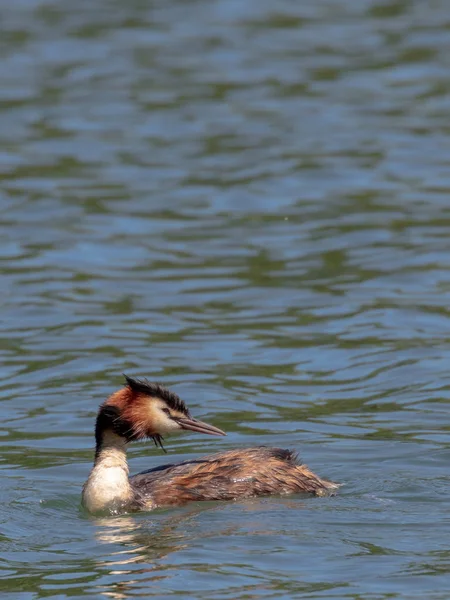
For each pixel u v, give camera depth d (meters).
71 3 37.62
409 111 27.88
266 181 23.78
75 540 11.07
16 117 27.80
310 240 20.84
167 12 36.53
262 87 29.78
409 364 16.03
